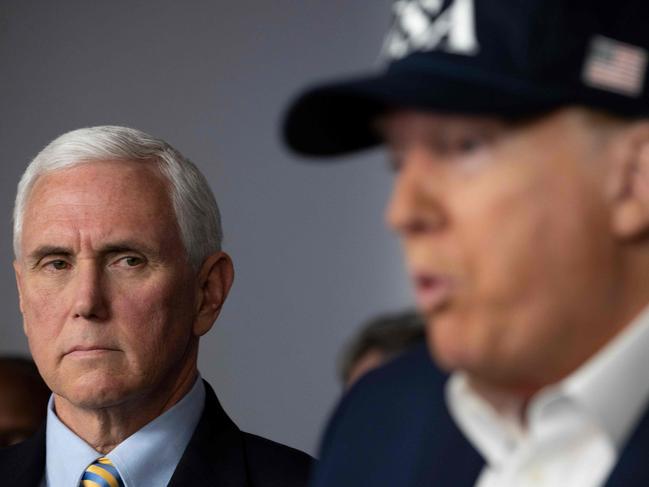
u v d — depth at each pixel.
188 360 3.11
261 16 6.95
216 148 6.96
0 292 6.85
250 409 6.86
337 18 6.82
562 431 1.35
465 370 1.29
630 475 1.29
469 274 1.24
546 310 1.24
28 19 7.12
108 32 7.08
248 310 6.89
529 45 1.25
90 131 3.08
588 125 1.24
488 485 1.46
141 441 3.00
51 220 2.94
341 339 6.73
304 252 6.84
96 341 2.89
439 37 1.29
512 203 1.23
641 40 1.26
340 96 1.34
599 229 1.24
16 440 3.63
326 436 1.87
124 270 2.95
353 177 6.77
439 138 1.26
